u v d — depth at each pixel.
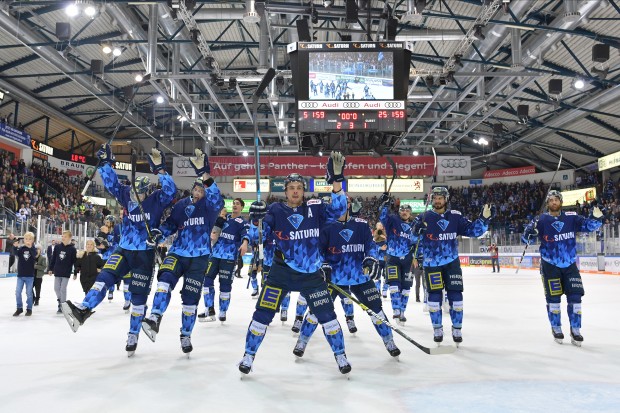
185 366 4.57
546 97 27.00
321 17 15.65
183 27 20.20
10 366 4.54
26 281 8.55
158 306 4.75
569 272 5.84
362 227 5.29
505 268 30.53
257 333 4.18
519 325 7.31
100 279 4.82
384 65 14.31
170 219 5.23
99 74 22.00
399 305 7.52
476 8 19.72
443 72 19.91
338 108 14.30
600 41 19.59
